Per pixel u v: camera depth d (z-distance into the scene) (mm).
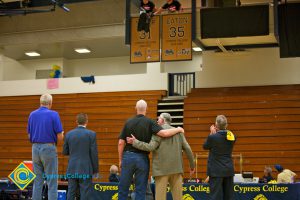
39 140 6320
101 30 18234
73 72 21703
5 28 19391
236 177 10375
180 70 18922
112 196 8969
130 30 13281
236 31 12414
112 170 11453
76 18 18344
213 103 16141
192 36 12781
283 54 12352
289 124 15125
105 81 18250
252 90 15977
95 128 17781
